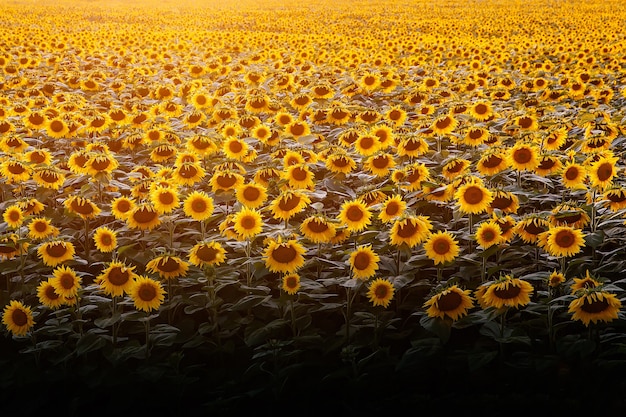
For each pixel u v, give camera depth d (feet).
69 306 16.67
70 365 15.47
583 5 140.67
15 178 21.65
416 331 15.71
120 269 15.24
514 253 17.69
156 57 56.08
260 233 18.11
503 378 14.82
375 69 48.42
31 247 18.04
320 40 72.59
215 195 19.54
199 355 16.07
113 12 132.05
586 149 23.38
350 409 14.33
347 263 15.87
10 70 45.80
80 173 22.22
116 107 30.48
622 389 14.16
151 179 20.79
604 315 13.78
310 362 15.21
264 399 14.66
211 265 15.87
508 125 28.96
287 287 15.28
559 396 14.23
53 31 87.81
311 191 20.08
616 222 18.34
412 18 116.57
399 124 28.71
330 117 28.81
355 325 15.83
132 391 14.85
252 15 126.41
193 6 157.99
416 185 19.86
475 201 17.60
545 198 21.11
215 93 35.14
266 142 26.27
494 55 55.52
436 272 18.76
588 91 36.04
